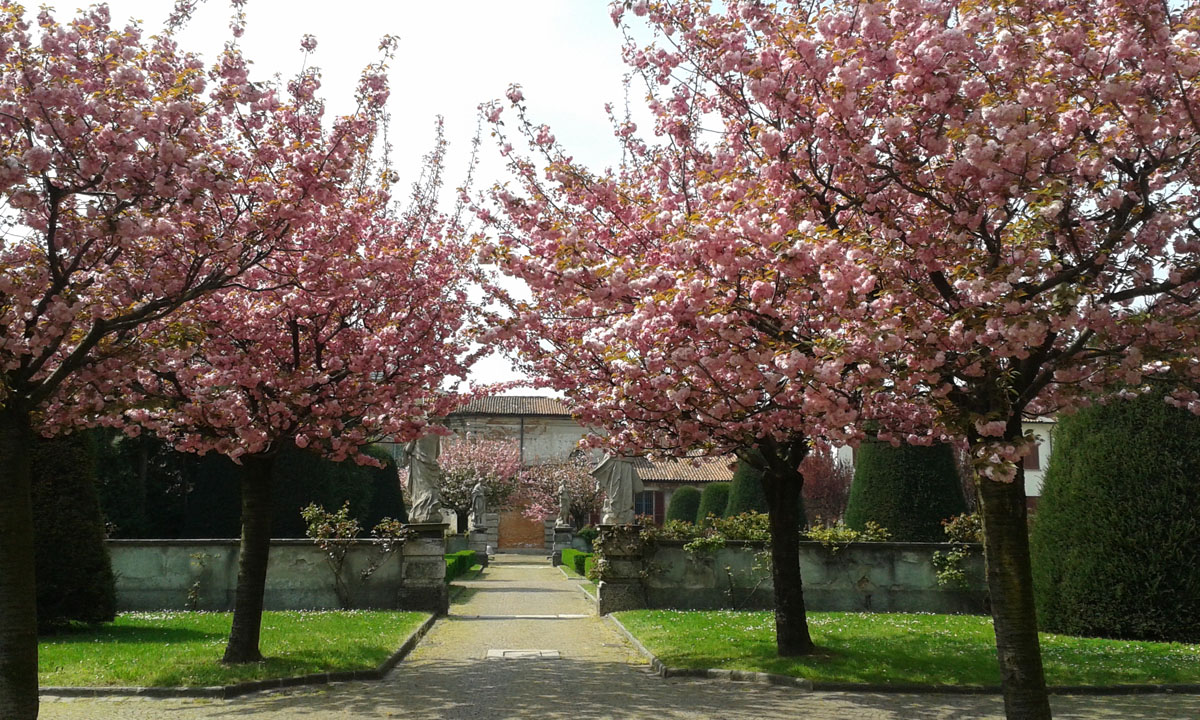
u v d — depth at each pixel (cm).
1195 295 679
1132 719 794
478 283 1028
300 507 2073
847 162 698
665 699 866
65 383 809
